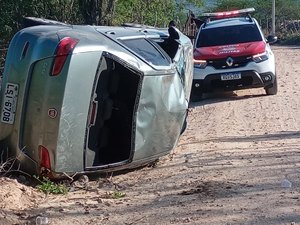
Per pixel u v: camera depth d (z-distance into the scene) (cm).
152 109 529
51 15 1229
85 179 508
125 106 527
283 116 854
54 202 464
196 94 1035
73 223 418
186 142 690
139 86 516
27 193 472
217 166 558
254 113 893
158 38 602
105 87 508
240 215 418
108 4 1251
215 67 1021
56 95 476
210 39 1067
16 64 491
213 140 700
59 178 499
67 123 479
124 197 477
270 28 3275
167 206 446
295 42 2655
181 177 527
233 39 1063
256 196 458
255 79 1020
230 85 1024
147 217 425
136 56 522
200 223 407
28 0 1216
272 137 704
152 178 531
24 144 489
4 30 1191
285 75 1320
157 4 1753
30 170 499
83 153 491
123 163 520
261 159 577
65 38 486
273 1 2991
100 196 480
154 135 536
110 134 527
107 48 502
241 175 521
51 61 480
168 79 548
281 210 423
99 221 421
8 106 491
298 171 524
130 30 580
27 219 423
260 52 1030
